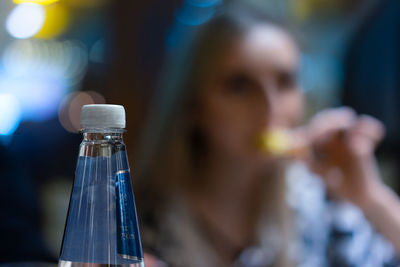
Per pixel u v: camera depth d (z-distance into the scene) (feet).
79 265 1.61
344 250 4.78
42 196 7.86
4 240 3.69
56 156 9.03
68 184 8.98
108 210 1.64
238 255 4.50
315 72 8.64
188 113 4.56
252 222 4.53
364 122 4.81
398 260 4.74
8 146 4.32
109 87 8.92
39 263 3.57
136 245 1.65
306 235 4.76
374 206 4.74
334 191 4.96
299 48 4.79
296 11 8.45
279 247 4.51
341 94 8.36
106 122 1.64
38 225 4.03
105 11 9.48
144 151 4.71
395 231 4.68
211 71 4.42
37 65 9.90
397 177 7.61
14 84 9.79
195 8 4.94
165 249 4.21
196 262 4.24
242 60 4.37
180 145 4.54
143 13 8.17
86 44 10.01
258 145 4.40
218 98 4.42
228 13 4.54
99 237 1.62
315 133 4.66
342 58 8.43
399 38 7.58
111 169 1.66
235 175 4.52
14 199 3.91
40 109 9.43
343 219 4.88
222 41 4.41
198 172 4.54
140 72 8.04
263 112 4.41
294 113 4.64
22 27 9.98
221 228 4.49
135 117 7.07
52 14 10.19
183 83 4.57
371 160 4.82
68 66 10.05
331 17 8.44
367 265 4.78
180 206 4.42
